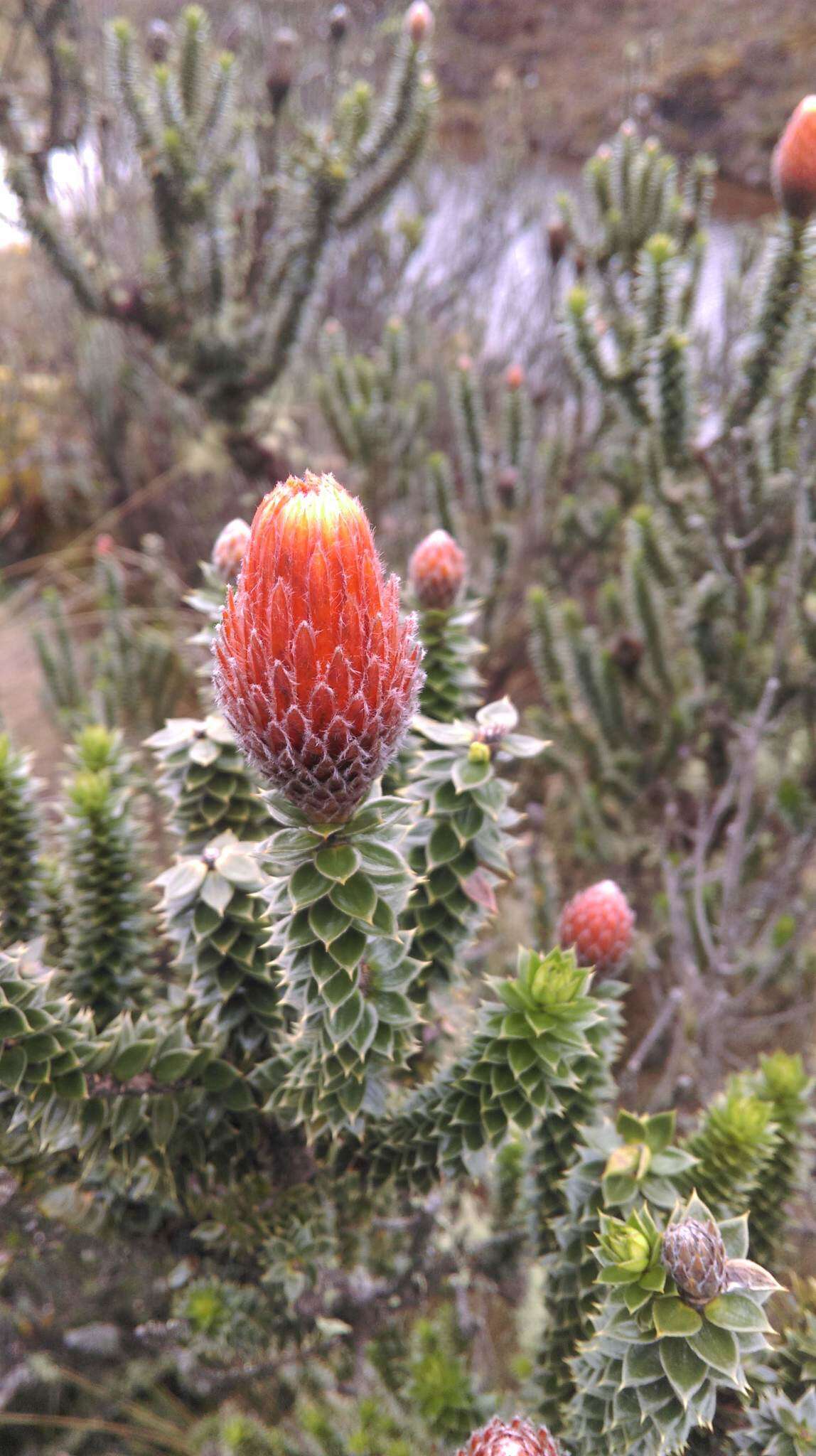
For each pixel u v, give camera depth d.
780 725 0.34
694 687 0.36
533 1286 0.21
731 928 0.26
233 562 0.19
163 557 0.53
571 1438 0.15
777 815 0.34
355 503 0.11
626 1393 0.14
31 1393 0.21
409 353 0.54
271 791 0.13
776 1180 0.17
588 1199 0.16
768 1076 0.18
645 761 0.36
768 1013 0.32
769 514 0.33
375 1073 0.15
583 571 0.48
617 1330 0.13
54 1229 0.19
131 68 0.37
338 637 0.11
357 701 0.11
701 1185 0.16
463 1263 0.21
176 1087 0.17
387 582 0.11
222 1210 0.19
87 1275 0.20
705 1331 0.13
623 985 0.18
